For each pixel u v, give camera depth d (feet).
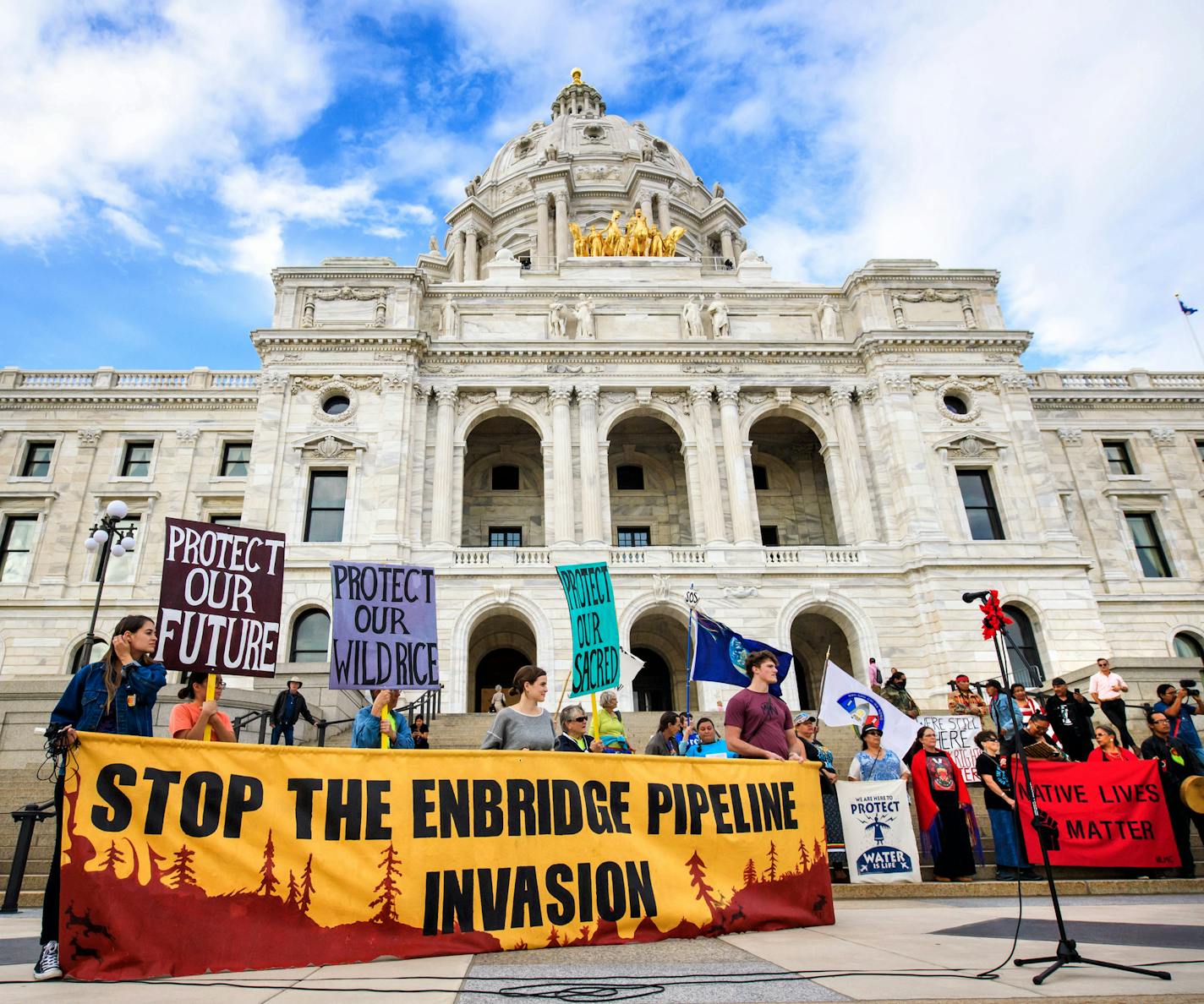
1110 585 151.02
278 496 120.16
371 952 22.82
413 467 125.29
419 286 136.56
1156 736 49.67
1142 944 24.95
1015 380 134.41
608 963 22.11
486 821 25.62
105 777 22.33
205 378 160.25
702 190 252.62
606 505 127.54
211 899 22.12
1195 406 166.71
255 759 23.93
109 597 140.97
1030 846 45.62
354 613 33.40
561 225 224.53
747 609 118.52
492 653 140.46
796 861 29.81
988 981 19.51
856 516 127.65
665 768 28.89
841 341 136.56
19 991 18.98
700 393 133.69
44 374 158.61
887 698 70.69
